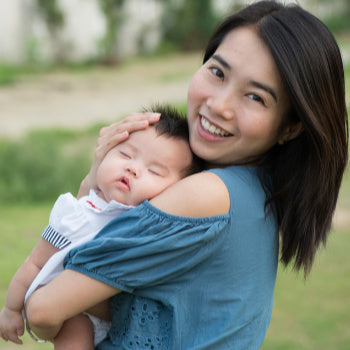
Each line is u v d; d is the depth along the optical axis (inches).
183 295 60.2
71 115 456.1
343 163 66.5
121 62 739.4
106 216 66.7
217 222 58.9
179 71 678.5
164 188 68.1
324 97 61.4
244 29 62.7
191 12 840.3
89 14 739.4
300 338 152.3
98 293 58.9
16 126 412.2
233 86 62.0
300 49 59.8
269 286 65.8
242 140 63.5
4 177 311.4
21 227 244.7
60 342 64.8
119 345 62.6
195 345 59.9
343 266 203.8
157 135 69.0
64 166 319.3
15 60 663.1
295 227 66.9
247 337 63.4
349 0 901.8
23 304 66.2
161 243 57.7
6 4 649.6
